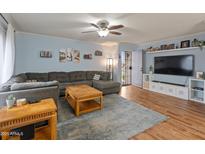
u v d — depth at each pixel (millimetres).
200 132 2059
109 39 5102
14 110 1626
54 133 1745
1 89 1971
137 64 6289
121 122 2398
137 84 6340
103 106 3271
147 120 2490
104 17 2652
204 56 3904
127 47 6055
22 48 4129
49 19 2814
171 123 2373
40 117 1645
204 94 3598
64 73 4820
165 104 3508
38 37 4383
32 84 2201
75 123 2348
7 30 2809
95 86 4680
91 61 5758
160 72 5207
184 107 3277
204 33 3838
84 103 3283
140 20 2826
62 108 3146
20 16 2633
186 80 4371
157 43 5410
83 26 3328
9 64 2887
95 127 2205
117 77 6016
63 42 4930
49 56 4648
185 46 4289
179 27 3354
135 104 3479
